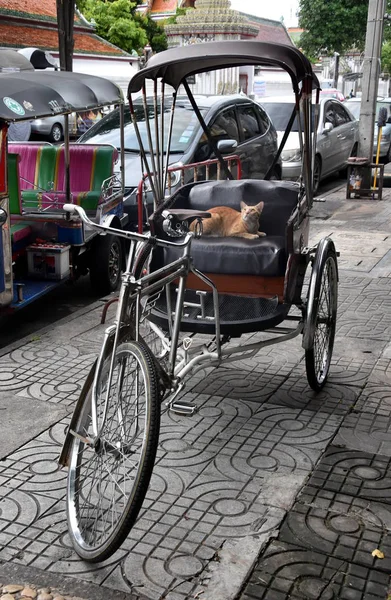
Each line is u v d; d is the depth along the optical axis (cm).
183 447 396
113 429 314
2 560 304
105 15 3403
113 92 662
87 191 707
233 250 444
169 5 4047
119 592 285
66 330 581
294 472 372
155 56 430
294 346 546
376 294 677
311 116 478
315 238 909
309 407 446
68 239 616
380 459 386
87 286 725
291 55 406
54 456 388
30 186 722
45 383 479
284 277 435
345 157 1404
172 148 843
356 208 1126
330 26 3456
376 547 313
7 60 652
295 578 294
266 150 1010
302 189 484
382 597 283
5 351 534
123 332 327
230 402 452
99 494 314
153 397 288
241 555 307
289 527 326
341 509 340
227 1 2552
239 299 453
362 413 438
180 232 402
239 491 354
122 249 723
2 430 415
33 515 335
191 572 296
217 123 905
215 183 525
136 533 321
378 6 1142
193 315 417
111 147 723
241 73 2667
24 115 492
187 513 336
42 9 2644
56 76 608
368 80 1180
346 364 513
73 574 295
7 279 535
